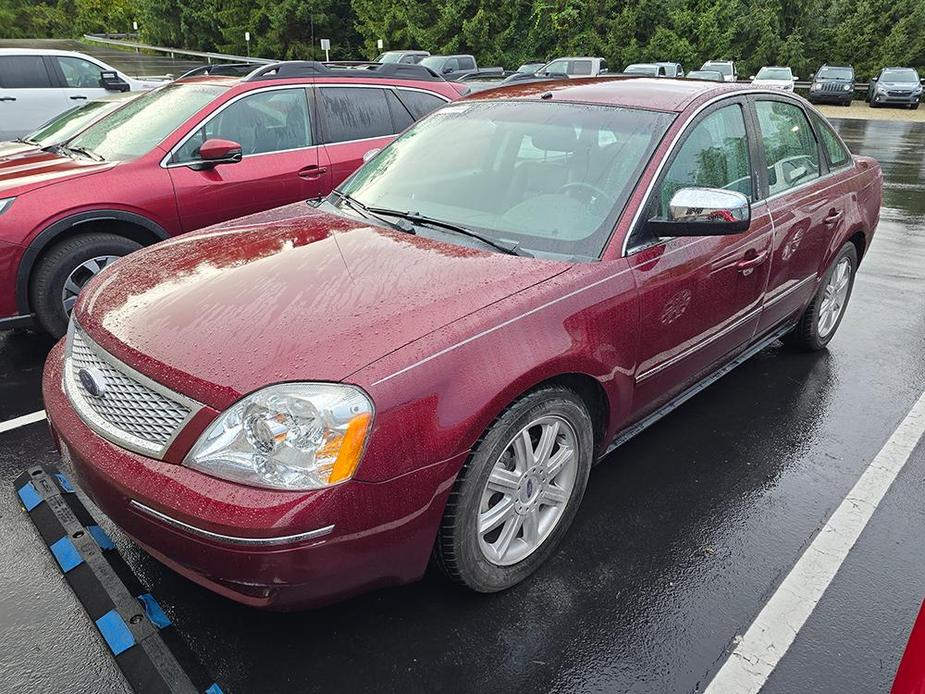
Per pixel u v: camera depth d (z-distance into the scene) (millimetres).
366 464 1979
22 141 6355
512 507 2486
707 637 2420
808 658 2352
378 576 2154
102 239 4520
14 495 3066
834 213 4141
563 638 2395
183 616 2441
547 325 2389
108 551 2621
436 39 32062
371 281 2449
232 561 1927
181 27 37312
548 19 33531
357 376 2010
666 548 2842
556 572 2693
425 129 3646
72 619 2418
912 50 36031
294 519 1900
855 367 4559
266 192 5207
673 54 33906
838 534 2951
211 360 2084
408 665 2275
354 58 35281
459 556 2316
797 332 4562
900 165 13930
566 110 3297
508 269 2549
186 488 1966
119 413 2191
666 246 2877
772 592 2627
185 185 4820
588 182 2941
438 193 3184
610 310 2604
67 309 4484
